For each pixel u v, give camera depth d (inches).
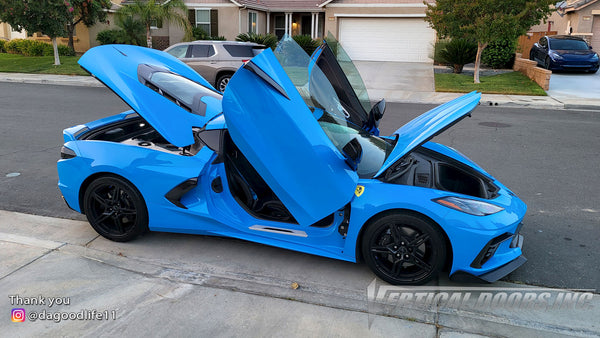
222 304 123.0
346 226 133.3
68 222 175.6
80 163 152.5
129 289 129.3
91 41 1015.6
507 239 128.0
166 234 166.4
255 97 114.0
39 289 127.6
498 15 591.8
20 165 251.1
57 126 354.3
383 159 141.4
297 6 1011.9
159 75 159.2
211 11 954.1
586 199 210.7
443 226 120.6
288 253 153.9
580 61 736.3
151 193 147.2
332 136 130.2
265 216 147.3
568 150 303.7
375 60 966.4
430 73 781.3
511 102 515.5
